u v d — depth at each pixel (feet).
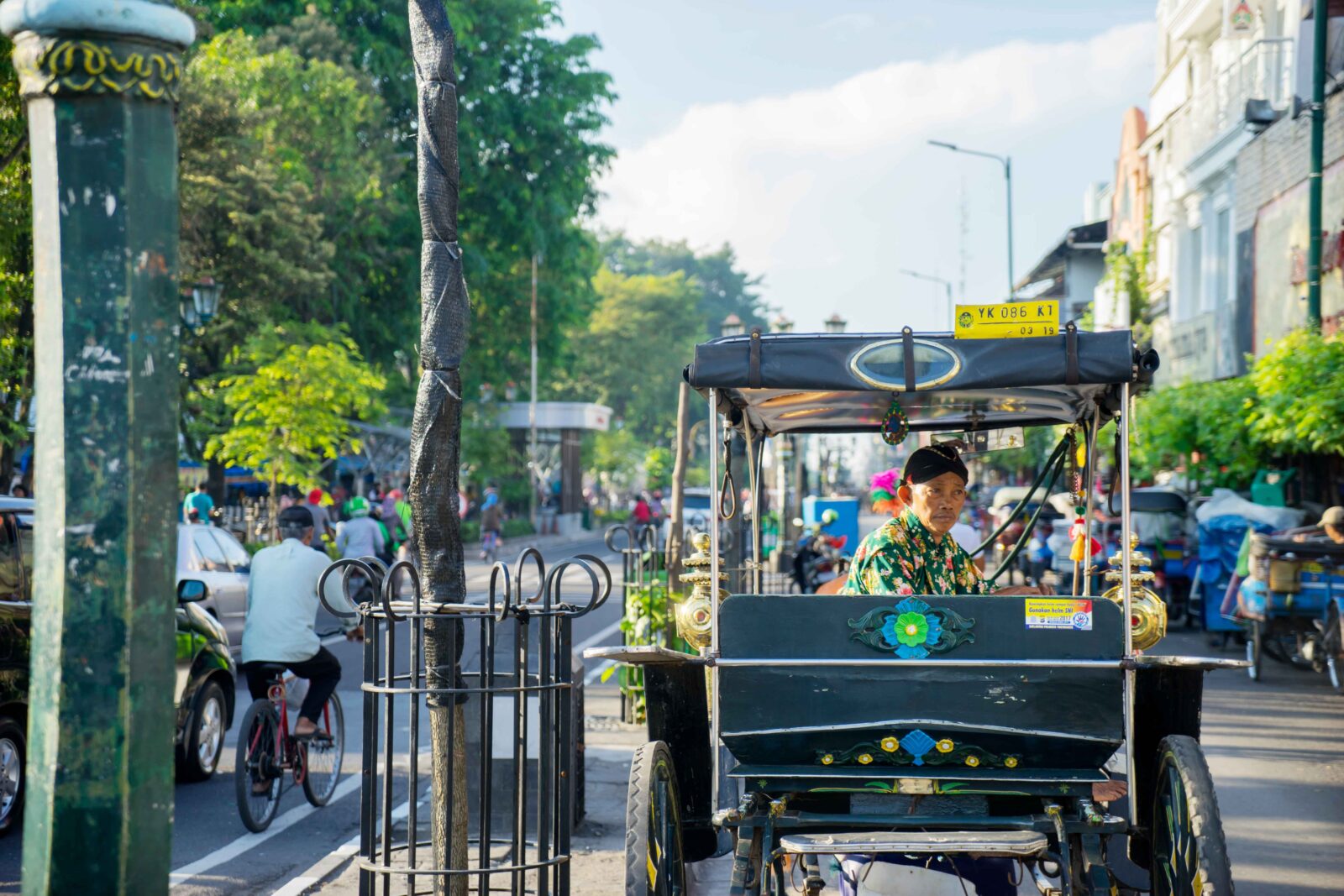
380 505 125.39
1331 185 80.18
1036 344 17.33
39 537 10.76
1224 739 40.32
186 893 25.14
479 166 152.87
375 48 140.77
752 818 17.35
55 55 10.65
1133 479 87.45
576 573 109.60
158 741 10.87
